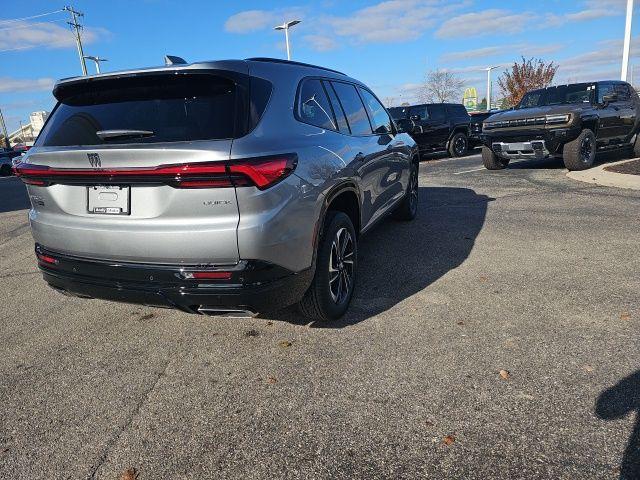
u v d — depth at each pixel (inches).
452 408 97.2
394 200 211.3
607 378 104.0
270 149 106.3
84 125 115.1
